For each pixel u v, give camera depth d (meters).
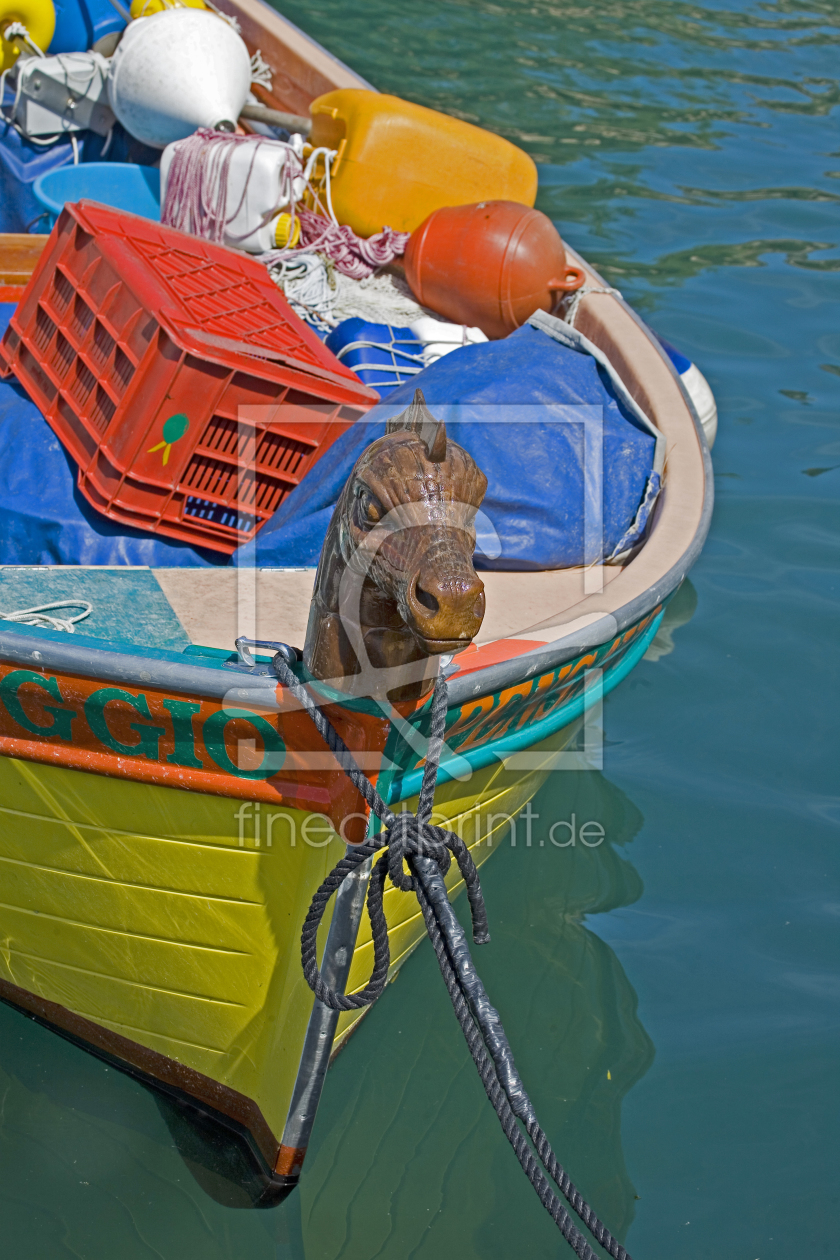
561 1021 3.24
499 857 3.80
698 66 10.41
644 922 3.48
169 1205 2.85
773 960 3.36
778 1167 2.87
